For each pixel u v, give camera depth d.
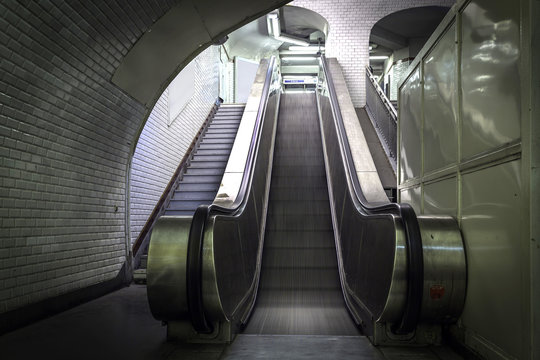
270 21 13.80
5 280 3.49
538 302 2.10
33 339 3.37
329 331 3.75
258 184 6.32
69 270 4.44
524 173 2.17
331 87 9.24
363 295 3.85
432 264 2.99
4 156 3.43
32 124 3.70
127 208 5.85
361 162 6.21
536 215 2.10
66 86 3.93
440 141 3.57
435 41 3.68
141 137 6.64
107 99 4.64
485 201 2.68
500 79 2.46
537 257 2.10
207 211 3.31
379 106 9.61
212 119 11.48
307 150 8.96
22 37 3.22
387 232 3.18
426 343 3.21
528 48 2.13
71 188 4.45
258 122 7.26
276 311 4.40
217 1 4.78
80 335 3.49
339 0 12.06
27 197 3.73
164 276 3.15
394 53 16.25
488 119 2.62
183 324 3.33
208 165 8.91
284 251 5.85
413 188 4.50
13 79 3.31
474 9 2.83
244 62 16.59
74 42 3.74
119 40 4.28
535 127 2.11
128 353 3.04
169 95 8.05
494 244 2.55
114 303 4.71
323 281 5.23
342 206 5.83
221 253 3.35
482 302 2.72
